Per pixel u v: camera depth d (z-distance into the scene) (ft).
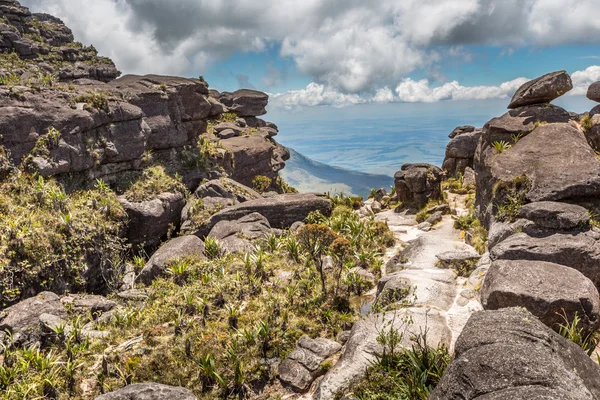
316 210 84.53
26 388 34.53
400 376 28.30
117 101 84.79
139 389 29.30
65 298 55.21
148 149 94.63
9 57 152.46
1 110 66.39
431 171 95.30
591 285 30.35
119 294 56.24
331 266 56.39
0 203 59.11
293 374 34.17
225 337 39.70
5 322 44.39
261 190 122.21
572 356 20.08
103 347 41.19
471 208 78.28
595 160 45.75
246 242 66.90
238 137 136.87
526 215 40.16
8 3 175.94
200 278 55.83
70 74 163.12
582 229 37.58
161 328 42.93
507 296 29.99
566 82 60.23
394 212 94.79
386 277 45.24
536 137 52.70
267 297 48.06
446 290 39.70
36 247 55.16
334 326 41.75
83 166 74.84
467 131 130.82
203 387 34.35
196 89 112.16
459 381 18.31
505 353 18.02
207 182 94.53
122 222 73.46
